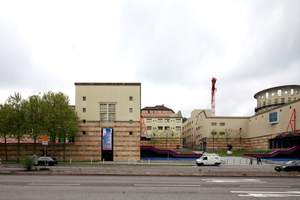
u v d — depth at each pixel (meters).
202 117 90.69
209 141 83.69
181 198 10.77
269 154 54.72
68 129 40.84
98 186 13.43
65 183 14.37
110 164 36.50
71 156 45.84
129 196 11.03
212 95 114.44
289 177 18.31
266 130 71.69
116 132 46.16
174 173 18.81
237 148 82.94
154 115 105.12
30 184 13.97
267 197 11.11
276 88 78.31
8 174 18.64
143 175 18.53
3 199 10.34
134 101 46.97
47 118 39.38
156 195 11.30
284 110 62.72
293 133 55.12
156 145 89.69
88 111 46.50
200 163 38.91
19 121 40.91
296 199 10.78
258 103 86.31
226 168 32.59
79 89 46.97
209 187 13.48
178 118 94.94
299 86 75.94
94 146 45.88
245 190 12.69
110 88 47.16
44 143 21.52
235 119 85.19
